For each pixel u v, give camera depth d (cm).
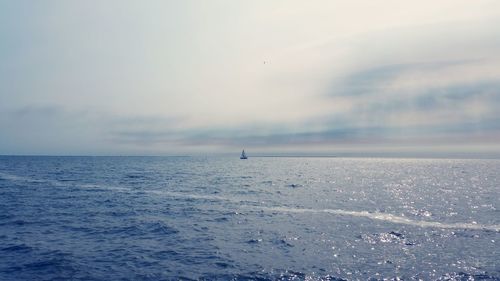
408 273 1520
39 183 6253
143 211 3244
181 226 2544
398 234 2270
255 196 4447
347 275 1495
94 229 2427
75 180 6919
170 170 11175
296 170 12331
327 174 9844
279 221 2752
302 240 2120
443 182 6862
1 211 3166
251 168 13562
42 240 2102
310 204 3700
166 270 1558
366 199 4097
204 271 1545
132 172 9806
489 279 1449
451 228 2464
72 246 1966
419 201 3919
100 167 12912
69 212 3150
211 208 3450
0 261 1672
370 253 1831
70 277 1466
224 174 9344
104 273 1517
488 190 5225
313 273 1517
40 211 3191
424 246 1972
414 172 11188
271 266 1616
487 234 2278
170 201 3994
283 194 4662
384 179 7744
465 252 1848
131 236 2228
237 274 1505
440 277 1473
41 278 1454
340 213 3130
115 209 3356
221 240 2127
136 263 1658
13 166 13175
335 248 1933
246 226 2553
